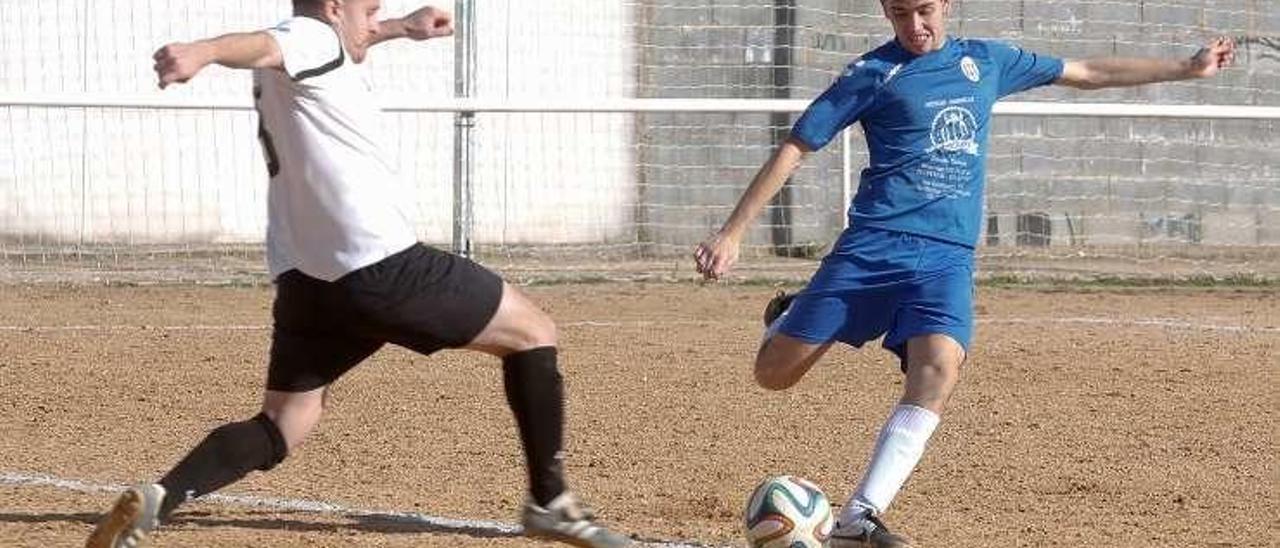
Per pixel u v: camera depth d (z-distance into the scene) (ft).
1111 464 46.57
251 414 53.47
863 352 66.08
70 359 63.26
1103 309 84.12
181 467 31.35
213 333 71.20
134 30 106.22
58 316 76.54
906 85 34.68
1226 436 50.80
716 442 49.29
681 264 104.37
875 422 52.49
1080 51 115.65
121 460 45.96
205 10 107.65
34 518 38.14
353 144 30.83
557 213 109.70
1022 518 40.06
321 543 36.22
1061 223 116.57
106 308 79.92
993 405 55.42
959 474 44.98
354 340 32.22
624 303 84.84
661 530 38.37
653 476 44.68
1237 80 119.44
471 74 94.63
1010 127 115.34
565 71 109.70
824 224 110.63
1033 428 51.62
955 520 39.70
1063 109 89.71
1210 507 41.55
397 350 65.67
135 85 106.32
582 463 46.14
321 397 32.91
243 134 107.76
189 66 27.86
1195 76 37.52
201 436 49.70
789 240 109.91
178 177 106.63
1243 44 119.44
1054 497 42.47
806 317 35.19
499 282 32.53
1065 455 47.67
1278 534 38.75
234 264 99.76
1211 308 85.05
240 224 108.06
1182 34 117.91
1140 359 65.72
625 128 110.83
